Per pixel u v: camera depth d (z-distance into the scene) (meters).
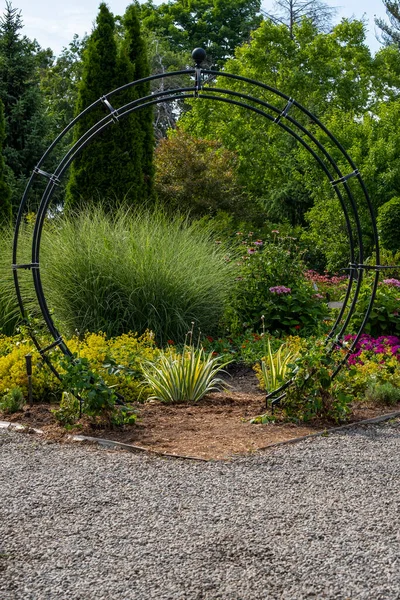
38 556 3.05
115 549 3.11
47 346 6.00
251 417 5.46
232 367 7.78
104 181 11.72
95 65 11.70
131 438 4.86
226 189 18.30
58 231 8.79
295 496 3.78
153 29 35.84
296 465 4.30
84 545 3.16
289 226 19.55
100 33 11.80
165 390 5.99
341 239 18.47
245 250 9.91
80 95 11.79
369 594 2.71
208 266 8.53
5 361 6.17
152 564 2.96
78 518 3.48
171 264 8.18
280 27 25.55
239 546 3.13
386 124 19.69
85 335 7.44
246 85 25.73
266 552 3.07
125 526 3.37
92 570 2.91
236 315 8.87
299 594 2.71
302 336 8.71
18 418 5.38
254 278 9.27
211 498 3.74
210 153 18.95
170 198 17.41
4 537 3.25
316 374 5.31
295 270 9.49
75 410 5.27
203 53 5.29
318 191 20.02
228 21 35.88
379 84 27.39
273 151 25.12
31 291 8.25
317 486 3.93
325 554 3.05
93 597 2.69
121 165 11.76
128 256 8.12
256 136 25.20
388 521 3.43
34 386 5.98
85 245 8.23
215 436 4.93
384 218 16.59
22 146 20.81
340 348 5.92
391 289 8.95
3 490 3.88
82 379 5.07
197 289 8.15
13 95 20.78
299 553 3.06
